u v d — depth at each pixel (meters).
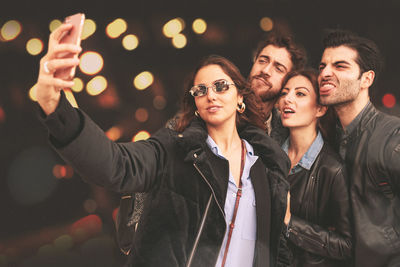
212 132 2.00
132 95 8.55
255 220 1.95
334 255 2.37
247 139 2.10
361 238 2.36
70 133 1.52
